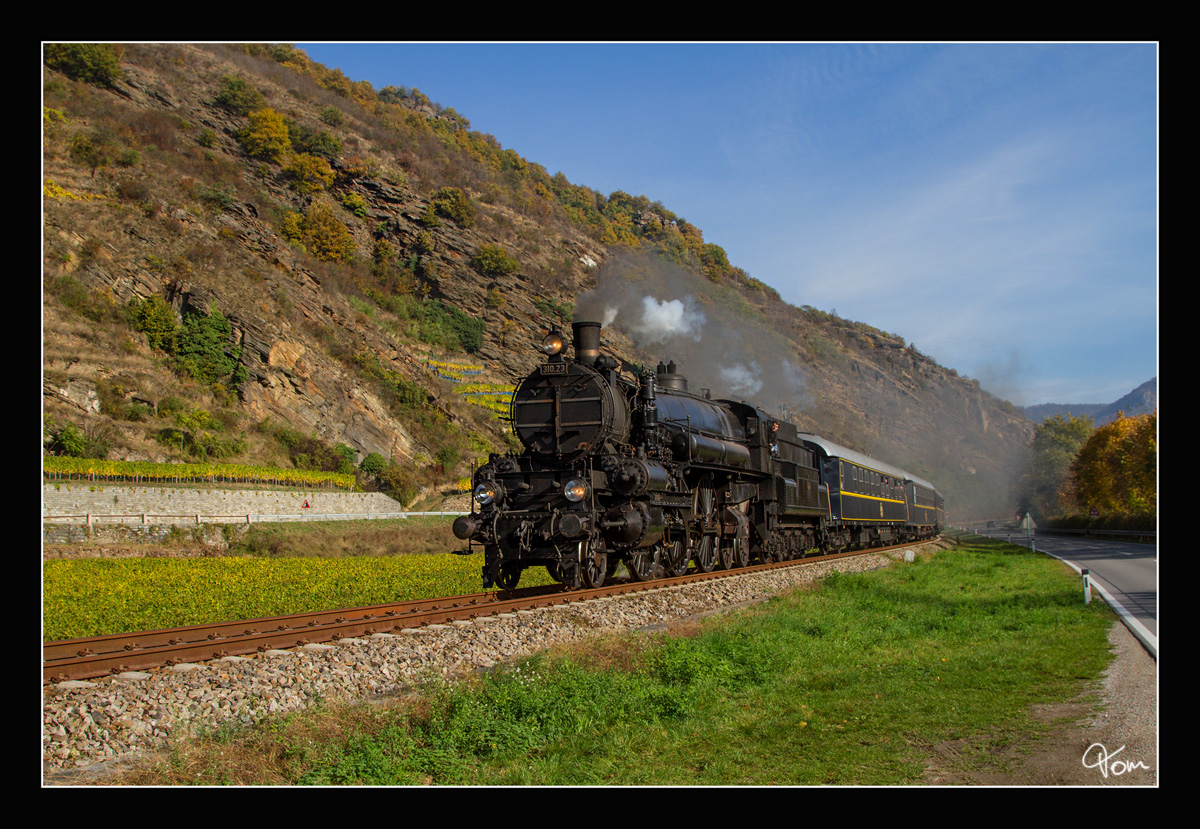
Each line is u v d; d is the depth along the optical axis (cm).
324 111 11450
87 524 3394
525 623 1249
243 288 6241
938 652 1273
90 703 779
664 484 1762
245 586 2183
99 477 3997
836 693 1010
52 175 6194
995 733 799
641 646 1161
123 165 6769
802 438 3503
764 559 2636
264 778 684
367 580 2384
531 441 1691
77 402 4603
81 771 680
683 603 1574
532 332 10000
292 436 5559
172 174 7225
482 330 9544
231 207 7300
